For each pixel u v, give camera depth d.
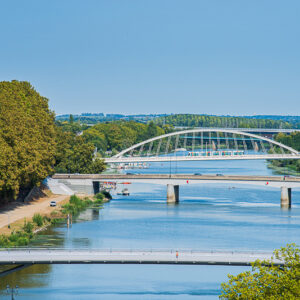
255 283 105.44
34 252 157.62
